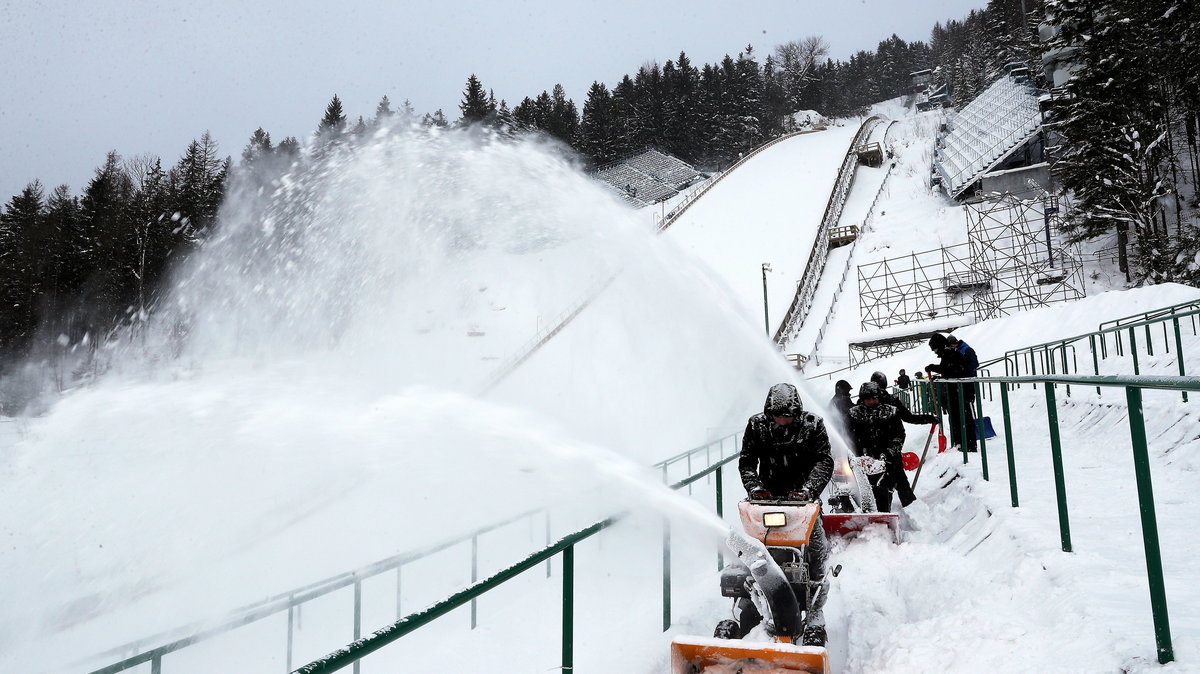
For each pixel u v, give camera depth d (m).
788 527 3.85
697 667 3.34
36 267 47.78
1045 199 44.28
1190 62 35.59
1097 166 37.72
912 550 5.97
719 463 7.16
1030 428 10.66
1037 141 54.78
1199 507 4.87
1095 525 4.60
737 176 91.75
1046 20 43.56
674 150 130.25
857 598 5.23
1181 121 40.03
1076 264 41.56
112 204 50.50
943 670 3.30
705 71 139.12
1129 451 7.16
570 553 3.55
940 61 159.75
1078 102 38.19
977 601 4.04
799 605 3.81
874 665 3.76
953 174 62.91
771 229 67.25
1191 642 2.58
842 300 49.06
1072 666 2.77
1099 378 3.07
